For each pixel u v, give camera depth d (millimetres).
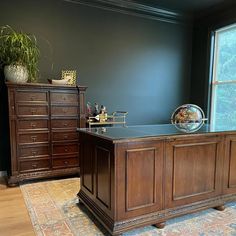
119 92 4297
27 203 2467
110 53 4168
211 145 2240
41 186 2984
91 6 3938
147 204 1916
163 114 4801
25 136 3045
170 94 4867
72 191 2814
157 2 4168
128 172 1822
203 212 2266
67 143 3318
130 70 4383
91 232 1909
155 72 4656
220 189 2334
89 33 3959
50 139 3205
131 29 4336
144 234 1875
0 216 2184
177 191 2064
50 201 2521
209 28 4625
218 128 2535
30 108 3051
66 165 3330
